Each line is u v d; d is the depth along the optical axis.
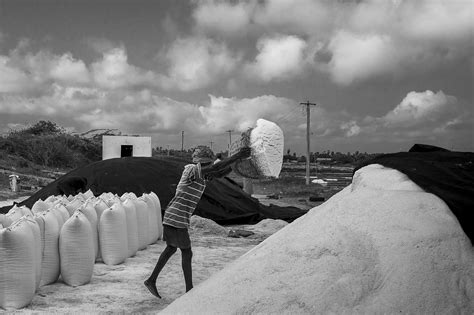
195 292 4.97
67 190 11.91
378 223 4.68
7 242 5.81
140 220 9.69
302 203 24.78
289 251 4.77
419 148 6.40
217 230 12.38
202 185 6.23
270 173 5.31
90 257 7.06
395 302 4.12
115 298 6.40
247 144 5.37
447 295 4.16
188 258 6.34
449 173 5.09
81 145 59.69
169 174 14.68
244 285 4.64
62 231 6.95
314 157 78.88
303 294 4.32
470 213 4.62
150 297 6.46
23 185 31.48
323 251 4.59
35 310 5.86
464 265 4.33
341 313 4.15
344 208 5.01
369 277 4.32
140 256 9.05
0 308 5.88
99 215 8.63
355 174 6.00
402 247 4.42
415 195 4.91
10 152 51.38
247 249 10.07
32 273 6.04
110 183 14.15
